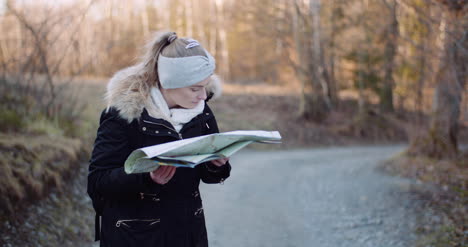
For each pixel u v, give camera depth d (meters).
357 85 23.34
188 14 32.03
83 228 4.29
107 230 1.63
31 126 5.76
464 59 6.09
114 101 1.57
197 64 1.58
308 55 21.28
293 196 6.79
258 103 22.38
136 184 1.48
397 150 16.62
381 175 8.35
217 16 31.27
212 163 1.76
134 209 1.60
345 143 19.67
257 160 11.90
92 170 1.56
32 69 6.43
